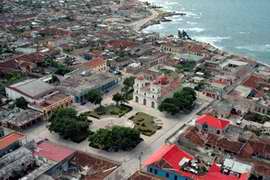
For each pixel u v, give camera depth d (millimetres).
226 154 162000
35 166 153250
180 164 147500
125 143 170500
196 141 169125
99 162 150875
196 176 140000
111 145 170500
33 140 165500
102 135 174125
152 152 172000
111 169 145375
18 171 147250
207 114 193500
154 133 189625
